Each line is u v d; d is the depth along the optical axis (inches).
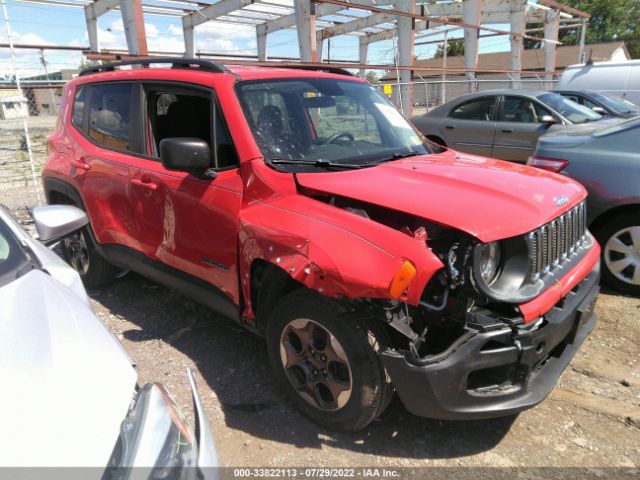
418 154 142.8
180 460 59.0
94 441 53.9
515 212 99.0
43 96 838.5
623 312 165.5
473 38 757.9
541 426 114.3
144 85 149.6
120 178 151.3
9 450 50.3
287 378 114.6
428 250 90.8
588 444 108.4
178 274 139.5
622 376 132.1
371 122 148.2
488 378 98.7
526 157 335.6
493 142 349.4
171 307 173.3
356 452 106.0
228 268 121.3
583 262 119.4
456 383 91.3
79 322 71.0
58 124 189.6
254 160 117.9
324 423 110.0
